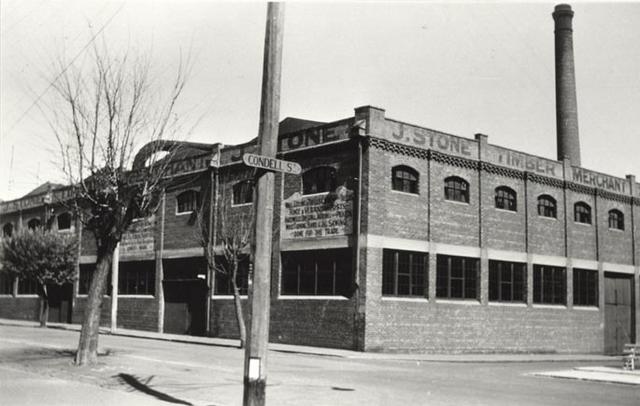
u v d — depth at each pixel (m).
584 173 36.62
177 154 36.59
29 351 20.31
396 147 27.25
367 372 17.97
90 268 42.47
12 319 49.50
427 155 28.44
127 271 39.34
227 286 32.56
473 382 16.50
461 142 30.03
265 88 10.12
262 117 10.10
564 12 42.09
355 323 25.83
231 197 32.47
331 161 27.75
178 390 12.55
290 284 29.14
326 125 28.14
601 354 36.25
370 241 25.91
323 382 14.88
